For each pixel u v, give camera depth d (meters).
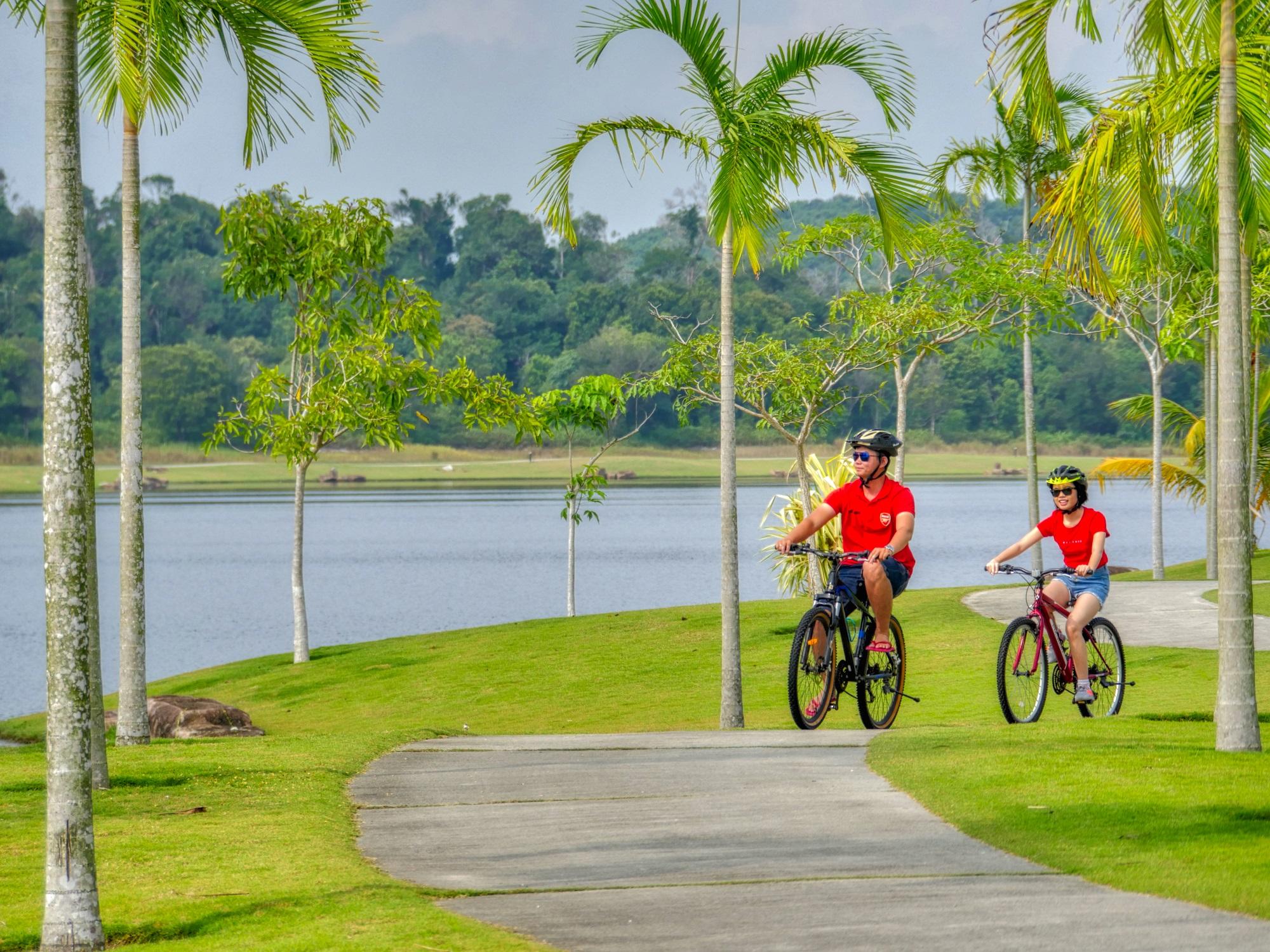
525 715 50.38
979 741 26.50
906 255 45.75
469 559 168.75
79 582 16.81
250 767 27.56
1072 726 28.53
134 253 38.25
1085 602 31.06
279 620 109.12
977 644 53.50
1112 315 85.88
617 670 56.88
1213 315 76.06
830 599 29.61
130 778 26.50
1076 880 16.62
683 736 31.84
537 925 15.62
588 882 17.64
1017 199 88.62
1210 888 15.70
